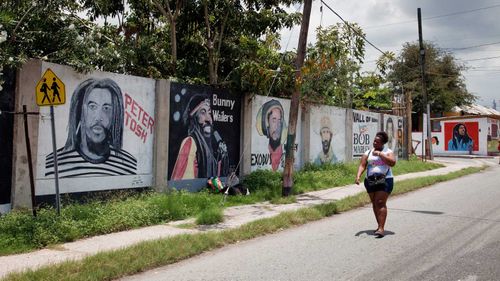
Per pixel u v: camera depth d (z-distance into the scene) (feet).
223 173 45.50
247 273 20.17
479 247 24.34
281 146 53.52
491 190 50.01
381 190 27.37
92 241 25.57
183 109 40.83
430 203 40.52
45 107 30.40
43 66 30.17
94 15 44.60
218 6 48.52
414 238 26.63
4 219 26.48
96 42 35.47
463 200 42.24
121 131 35.58
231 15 48.60
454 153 132.26
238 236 26.84
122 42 45.75
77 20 37.14
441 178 60.70
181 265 21.72
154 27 52.90
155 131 38.24
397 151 86.02
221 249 24.82
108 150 34.60
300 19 50.03
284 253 23.65
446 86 154.71
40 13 31.48
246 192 42.50
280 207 37.50
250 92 47.65
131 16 51.49
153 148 38.22
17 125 28.73
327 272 20.12
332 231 29.14
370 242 25.79
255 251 24.20
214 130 44.34
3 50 28.27
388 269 20.44
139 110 36.96
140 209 31.09
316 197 43.19
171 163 39.75
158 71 46.44
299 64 42.45
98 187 33.99
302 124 57.72
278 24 50.14
